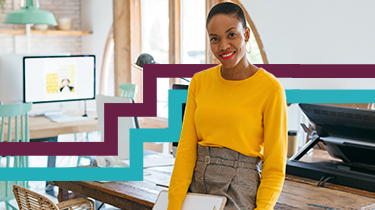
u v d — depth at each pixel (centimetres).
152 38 645
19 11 512
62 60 453
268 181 155
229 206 158
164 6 622
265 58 488
